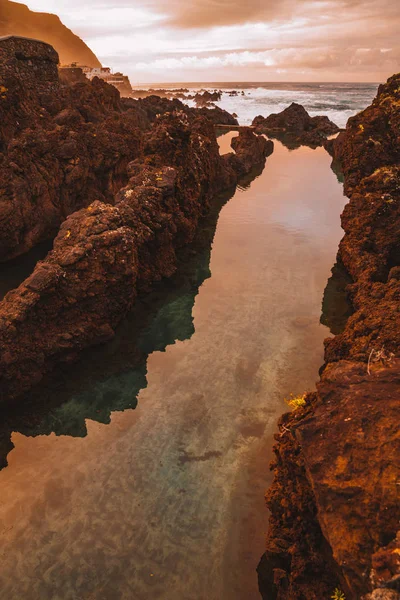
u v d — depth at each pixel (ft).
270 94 379.76
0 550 19.47
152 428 26.50
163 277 45.21
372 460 12.27
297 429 13.97
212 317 38.52
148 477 23.09
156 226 42.45
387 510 11.15
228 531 20.10
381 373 15.16
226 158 91.86
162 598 17.39
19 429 26.76
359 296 32.60
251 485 22.45
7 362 27.78
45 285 30.81
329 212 66.33
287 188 81.00
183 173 57.06
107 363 32.73
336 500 11.86
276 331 35.99
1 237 48.08
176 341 35.17
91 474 23.41
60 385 30.53
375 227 40.22
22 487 22.70
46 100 75.66
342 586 12.18
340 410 14.07
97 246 33.96
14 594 17.67
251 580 17.92
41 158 55.52
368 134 45.37
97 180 63.26
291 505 15.89
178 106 167.63
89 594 17.58
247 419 26.96
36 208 53.16
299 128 155.02
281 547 15.84
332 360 24.54
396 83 47.52
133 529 20.29
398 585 9.59
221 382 30.32
